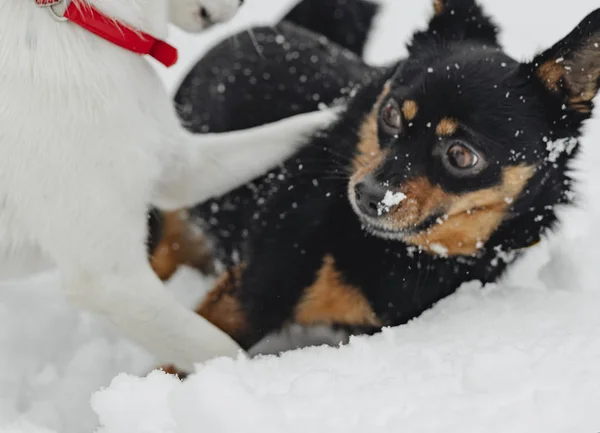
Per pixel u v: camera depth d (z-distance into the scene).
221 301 0.87
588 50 0.79
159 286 0.79
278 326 0.86
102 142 0.75
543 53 0.80
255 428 0.67
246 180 0.87
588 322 0.77
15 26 0.74
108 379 0.86
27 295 0.91
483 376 0.70
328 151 0.86
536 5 1.50
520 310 0.81
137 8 0.76
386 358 0.75
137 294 0.78
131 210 0.77
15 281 0.92
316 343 0.86
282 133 0.87
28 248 0.79
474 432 0.66
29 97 0.74
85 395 0.84
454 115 0.79
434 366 0.73
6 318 0.89
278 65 0.96
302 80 0.95
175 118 0.82
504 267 0.86
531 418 0.67
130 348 0.88
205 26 0.81
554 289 0.86
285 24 1.03
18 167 0.75
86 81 0.75
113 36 0.76
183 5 0.79
